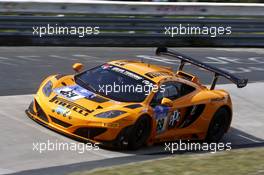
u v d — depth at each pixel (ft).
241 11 226.79
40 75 155.74
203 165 83.30
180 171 79.10
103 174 76.79
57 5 187.21
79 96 104.58
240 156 91.09
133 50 207.62
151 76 110.42
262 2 308.19
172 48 209.15
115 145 98.48
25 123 106.52
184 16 214.48
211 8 220.02
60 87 108.06
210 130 118.11
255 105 154.40
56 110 102.58
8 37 179.63
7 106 119.85
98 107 101.14
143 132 102.37
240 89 167.12
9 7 178.70
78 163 89.04
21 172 81.25
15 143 95.40
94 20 190.80
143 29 200.34
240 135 126.41
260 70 196.95
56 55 185.88
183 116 111.96
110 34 194.29
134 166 82.23
